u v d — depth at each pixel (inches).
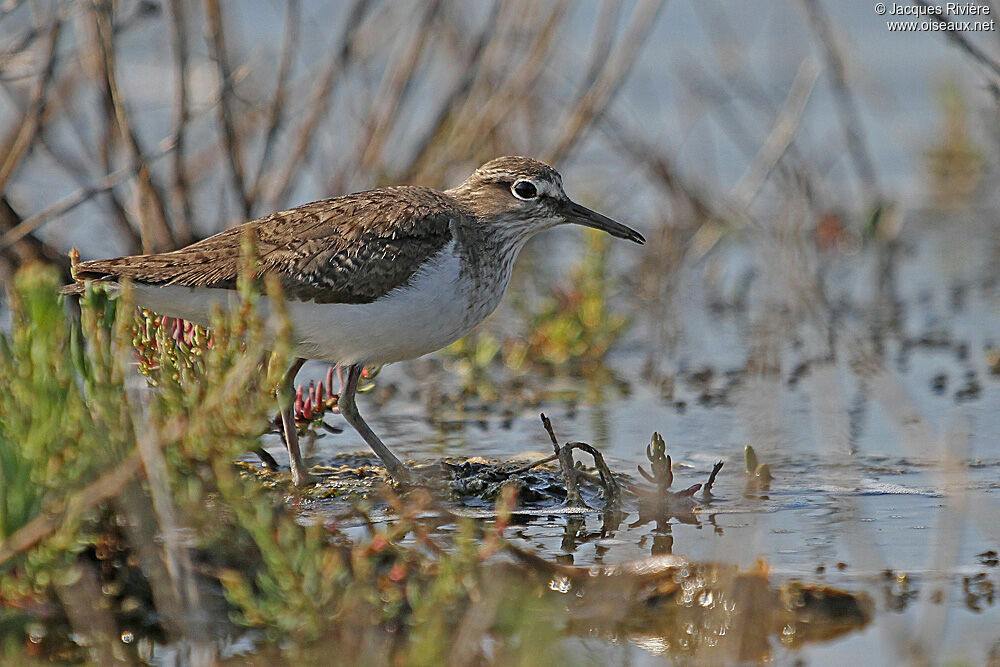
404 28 734.5
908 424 490.0
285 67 622.8
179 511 332.8
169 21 576.1
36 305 311.1
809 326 612.4
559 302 617.3
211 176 746.8
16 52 561.3
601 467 421.1
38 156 774.5
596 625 320.8
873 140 889.5
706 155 844.6
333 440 481.4
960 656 302.0
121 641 311.1
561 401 538.6
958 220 812.0
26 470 312.0
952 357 579.5
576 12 990.4
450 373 583.8
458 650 287.3
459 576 307.1
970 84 866.8
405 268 425.4
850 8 1045.8
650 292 673.0
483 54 707.4
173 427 318.3
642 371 578.6
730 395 539.8
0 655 301.1
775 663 301.6
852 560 360.8
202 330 393.1
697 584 334.3
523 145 758.5
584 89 722.8
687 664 302.2
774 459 455.2
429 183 691.4
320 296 416.8
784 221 679.7
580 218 491.8
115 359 328.2
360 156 682.2
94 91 641.6
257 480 422.3
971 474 432.1
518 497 418.0
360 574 305.9
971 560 360.2
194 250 419.2
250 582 329.4
